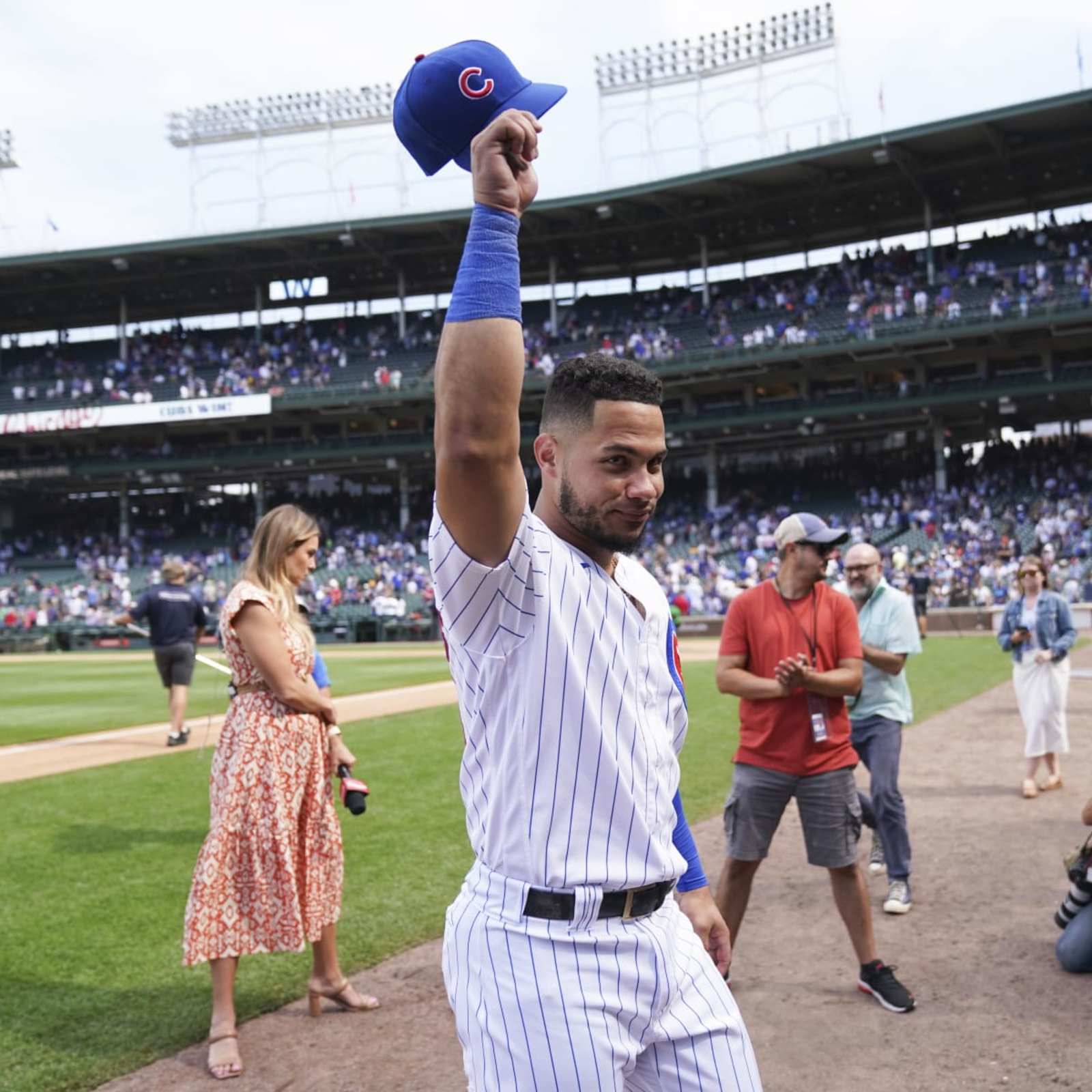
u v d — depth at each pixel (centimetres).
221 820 376
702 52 3909
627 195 3806
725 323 4066
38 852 654
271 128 4306
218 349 4703
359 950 480
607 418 188
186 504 4959
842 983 442
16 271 4416
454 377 163
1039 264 3528
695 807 772
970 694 1431
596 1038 177
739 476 4269
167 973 453
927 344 3559
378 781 880
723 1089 194
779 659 419
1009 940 488
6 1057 370
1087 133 3381
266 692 392
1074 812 737
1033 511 3338
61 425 4338
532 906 180
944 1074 355
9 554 4553
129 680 2067
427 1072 360
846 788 421
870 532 3522
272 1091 348
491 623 176
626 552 198
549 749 178
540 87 182
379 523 4466
